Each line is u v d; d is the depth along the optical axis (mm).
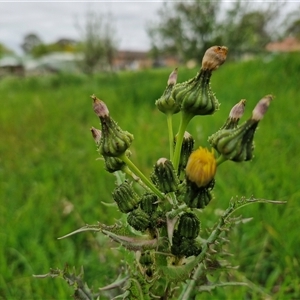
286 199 4227
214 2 18531
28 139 7703
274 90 8688
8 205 4844
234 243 3762
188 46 19203
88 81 21016
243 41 18469
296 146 5500
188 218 1872
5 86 22516
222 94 8883
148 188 1970
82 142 7141
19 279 3578
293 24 16891
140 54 50281
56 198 4805
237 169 4930
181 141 1948
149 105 9672
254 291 3281
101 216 4359
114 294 2850
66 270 2283
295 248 3631
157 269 2006
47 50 60625
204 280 2428
